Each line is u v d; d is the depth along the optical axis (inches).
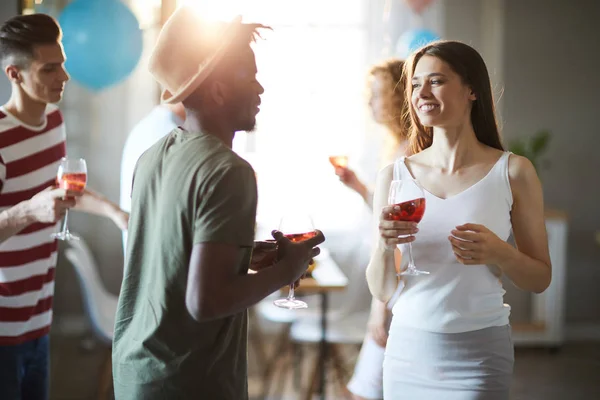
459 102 76.6
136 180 65.2
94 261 199.8
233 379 61.6
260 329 198.1
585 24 195.6
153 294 60.5
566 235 184.2
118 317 64.2
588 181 199.6
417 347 77.2
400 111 109.3
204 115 61.1
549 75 196.9
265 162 198.2
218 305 54.8
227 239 55.7
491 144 81.0
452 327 75.6
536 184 76.7
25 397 95.0
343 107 197.3
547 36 195.9
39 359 94.8
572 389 161.9
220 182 56.2
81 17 162.9
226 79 60.1
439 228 76.9
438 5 195.3
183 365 59.3
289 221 77.4
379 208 83.0
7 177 89.9
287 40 195.8
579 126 197.9
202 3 174.7
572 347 192.4
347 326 138.6
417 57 79.3
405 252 78.5
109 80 166.7
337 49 196.9
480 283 75.9
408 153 88.0
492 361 75.5
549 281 76.4
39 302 93.4
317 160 198.1
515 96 197.0
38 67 88.0
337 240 199.6
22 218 83.0
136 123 198.2
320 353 129.1
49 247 93.5
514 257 72.8
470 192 76.8
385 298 80.7
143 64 195.6
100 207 106.0
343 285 122.4
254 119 63.0
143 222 63.5
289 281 61.1
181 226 57.8
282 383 165.3
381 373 104.4
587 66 196.7
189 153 59.3
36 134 92.7
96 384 162.6
